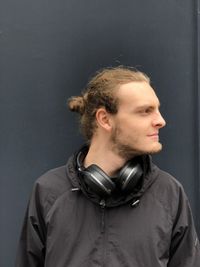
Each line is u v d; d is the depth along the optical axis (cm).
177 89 194
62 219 138
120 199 137
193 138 194
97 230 136
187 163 194
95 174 134
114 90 134
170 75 194
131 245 133
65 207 140
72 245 136
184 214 140
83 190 138
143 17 194
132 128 132
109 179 133
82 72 194
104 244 134
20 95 194
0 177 194
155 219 136
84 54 194
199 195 193
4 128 194
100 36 194
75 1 193
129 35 194
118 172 139
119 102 133
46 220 140
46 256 139
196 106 193
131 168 134
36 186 146
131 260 132
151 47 194
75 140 195
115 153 138
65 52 194
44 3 193
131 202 138
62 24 194
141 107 131
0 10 193
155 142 133
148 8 194
